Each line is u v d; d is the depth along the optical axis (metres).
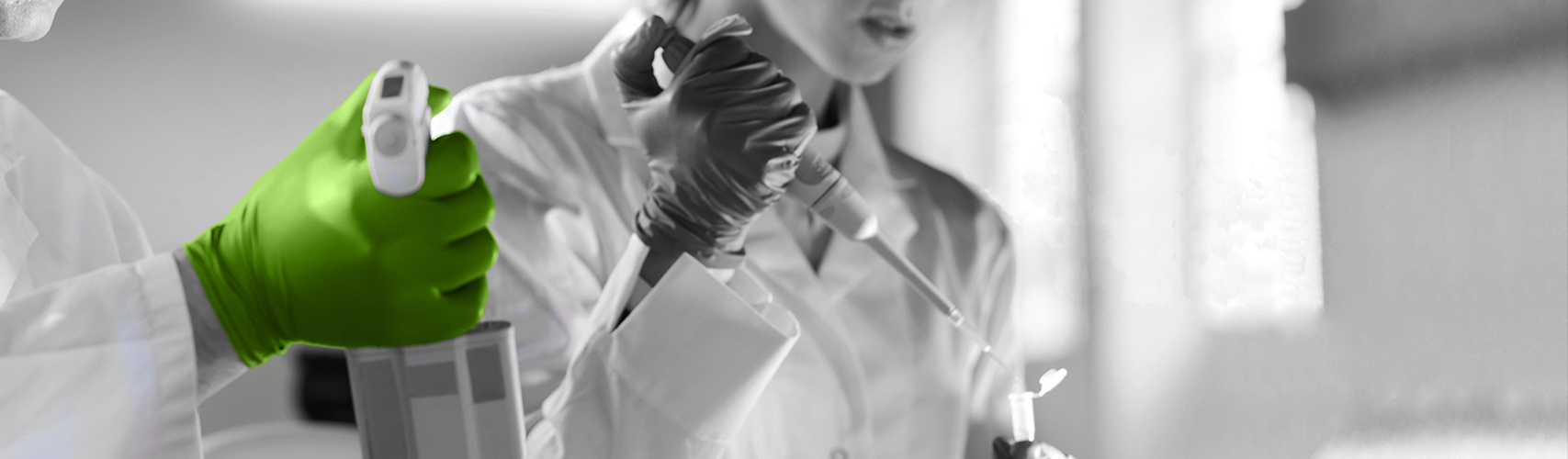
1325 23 1.51
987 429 1.78
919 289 1.25
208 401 1.76
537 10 1.90
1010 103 1.89
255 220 1.01
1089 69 1.86
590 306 1.46
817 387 1.61
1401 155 1.41
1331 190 1.51
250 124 1.84
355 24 1.88
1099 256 1.84
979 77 1.88
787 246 1.60
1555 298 1.26
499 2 1.90
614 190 1.50
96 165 1.81
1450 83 1.36
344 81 1.87
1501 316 1.31
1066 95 1.88
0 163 1.19
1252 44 1.63
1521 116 1.29
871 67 1.63
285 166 1.02
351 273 0.97
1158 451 1.75
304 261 0.98
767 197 1.21
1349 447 1.46
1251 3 1.63
